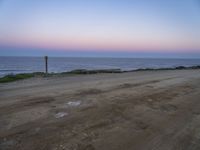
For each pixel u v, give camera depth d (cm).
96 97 483
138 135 263
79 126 287
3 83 710
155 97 500
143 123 311
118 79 880
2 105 389
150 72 1400
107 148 222
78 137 248
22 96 478
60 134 256
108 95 510
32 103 412
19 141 232
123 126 294
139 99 472
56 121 305
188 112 379
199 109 402
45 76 979
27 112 347
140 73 1284
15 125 284
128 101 448
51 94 509
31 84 689
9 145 221
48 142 231
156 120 327
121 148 224
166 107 410
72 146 223
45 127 279
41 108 375
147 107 405
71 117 327
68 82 754
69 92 542
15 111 352
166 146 235
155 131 280
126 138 252
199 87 678
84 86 654
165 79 902
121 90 588
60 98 465
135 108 393
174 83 764
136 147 229
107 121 313
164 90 603
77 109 375
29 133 257
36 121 303
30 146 220
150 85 702
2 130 264
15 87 617
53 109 371
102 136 254
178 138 259
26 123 293
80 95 504
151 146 234
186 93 566
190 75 1136
